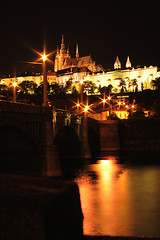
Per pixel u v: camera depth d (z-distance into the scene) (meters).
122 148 121.69
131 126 129.12
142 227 24.70
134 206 31.78
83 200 34.44
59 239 13.67
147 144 124.62
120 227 24.75
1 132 35.75
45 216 12.56
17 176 16.03
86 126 77.31
